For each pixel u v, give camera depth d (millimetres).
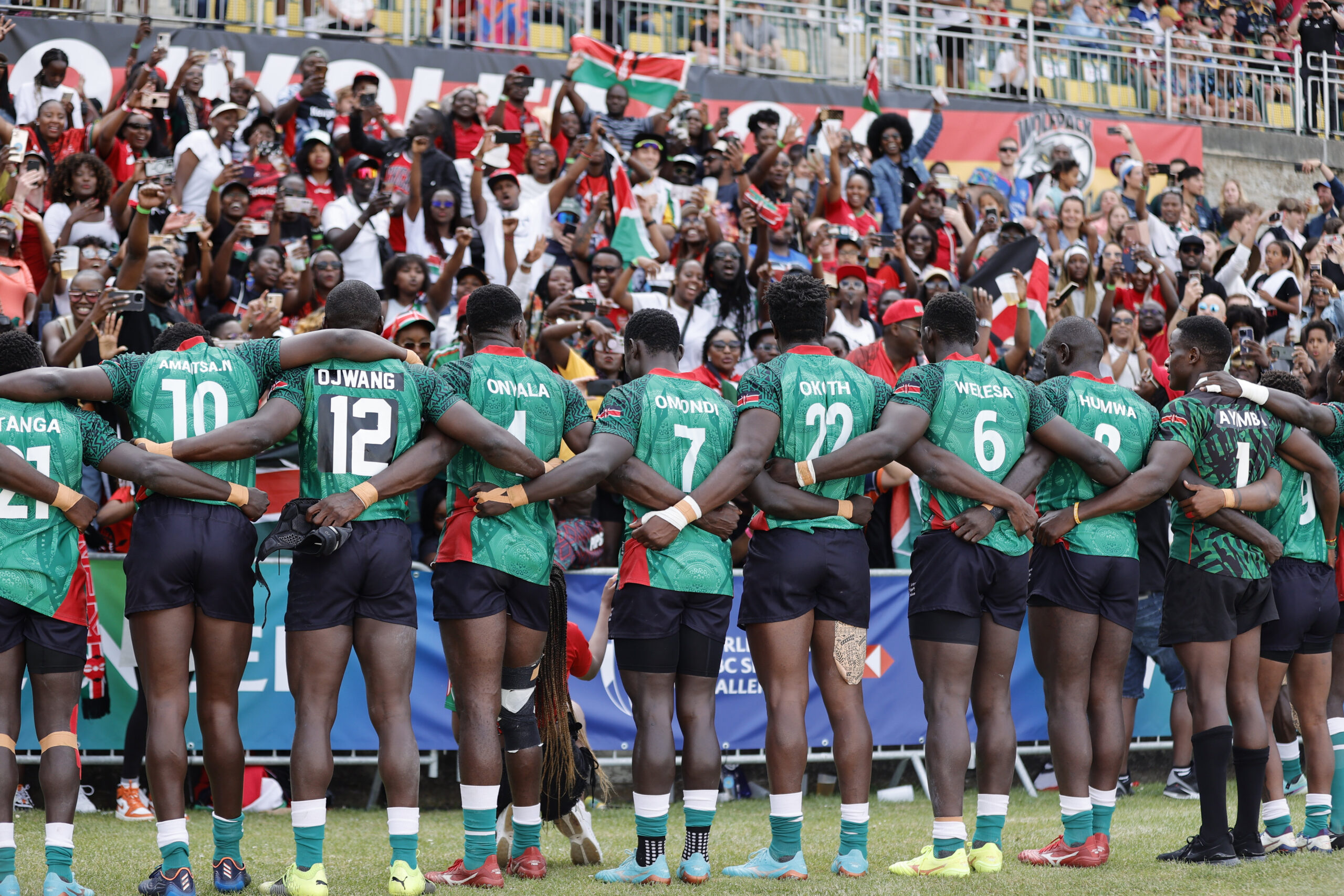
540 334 28969
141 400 16094
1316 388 33969
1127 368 36000
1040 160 49719
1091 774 18797
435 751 24594
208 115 36844
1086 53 54156
